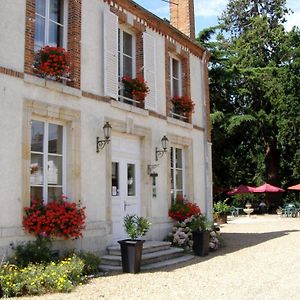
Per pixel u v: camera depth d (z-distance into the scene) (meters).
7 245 7.47
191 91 13.90
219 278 8.00
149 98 11.51
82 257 8.33
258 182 33.97
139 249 8.58
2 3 7.77
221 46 31.22
